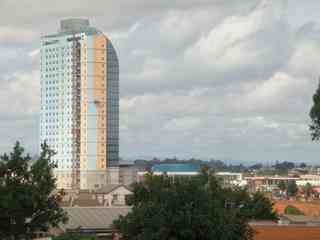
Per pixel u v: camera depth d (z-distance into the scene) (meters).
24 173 53.69
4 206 51.31
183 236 57.97
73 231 67.94
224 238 58.69
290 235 86.94
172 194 59.28
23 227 53.09
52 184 54.66
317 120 73.56
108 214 111.81
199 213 58.50
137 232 60.47
